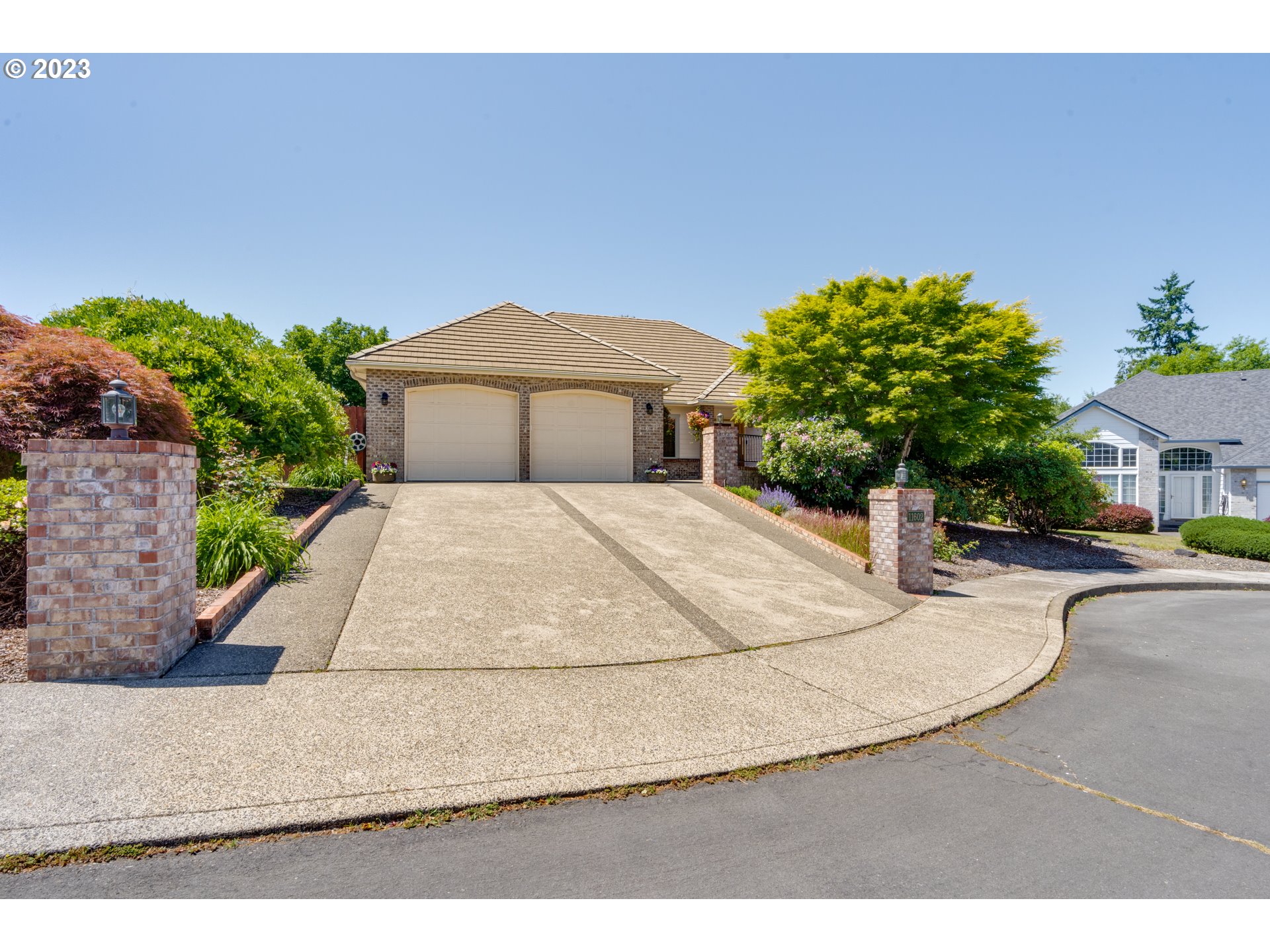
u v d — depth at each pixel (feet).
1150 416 92.84
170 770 11.99
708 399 70.03
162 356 36.40
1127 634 28.55
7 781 11.27
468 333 59.11
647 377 60.23
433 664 18.31
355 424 61.62
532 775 12.72
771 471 52.26
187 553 17.84
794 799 12.57
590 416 60.03
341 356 136.15
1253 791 13.52
